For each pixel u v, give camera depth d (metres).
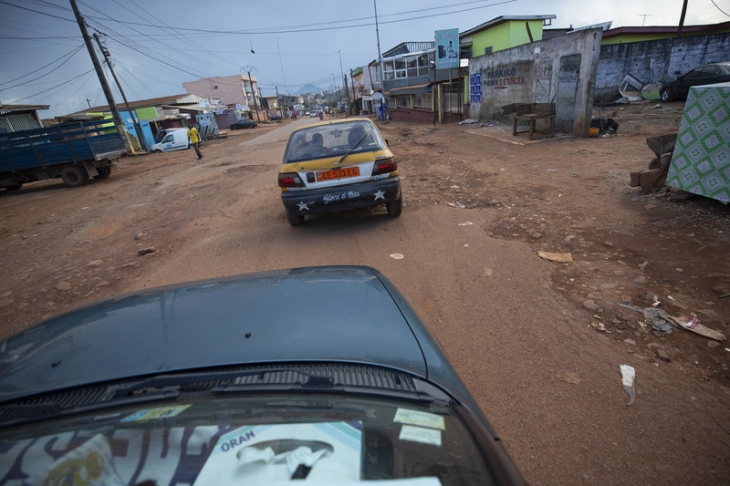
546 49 12.34
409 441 1.00
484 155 10.27
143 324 1.53
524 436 2.08
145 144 27.28
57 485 0.92
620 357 2.57
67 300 4.27
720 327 2.71
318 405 1.09
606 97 18.92
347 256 4.55
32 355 1.40
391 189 4.97
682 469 1.85
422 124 25.16
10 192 15.80
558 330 2.89
